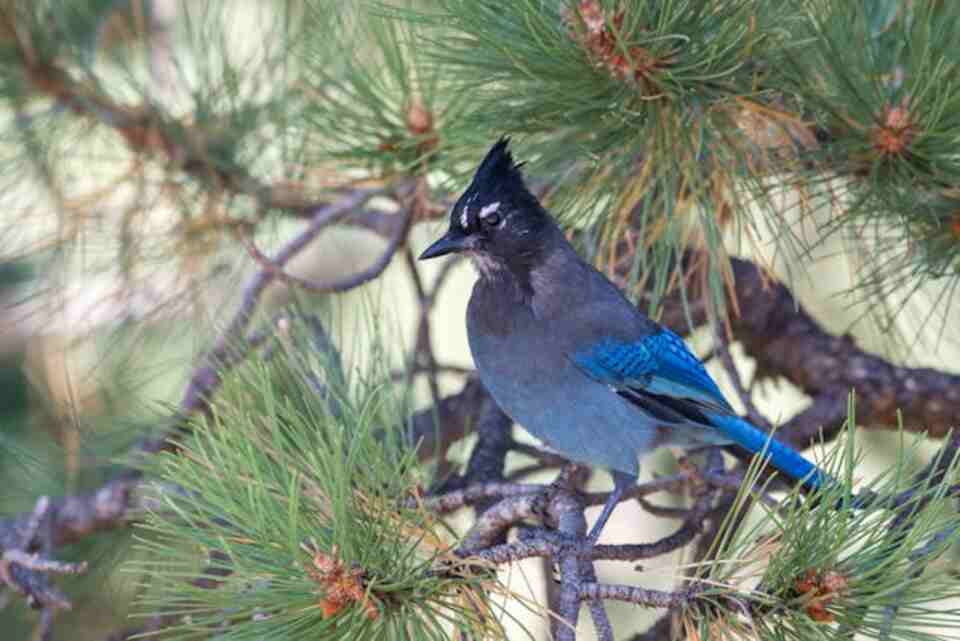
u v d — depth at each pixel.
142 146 9.54
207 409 8.52
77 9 9.51
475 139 8.13
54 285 9.59
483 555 5.98
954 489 6.00
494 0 7.08
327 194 9.75
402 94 8.85
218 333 8.22
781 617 5.71
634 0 6.77
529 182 9.30
